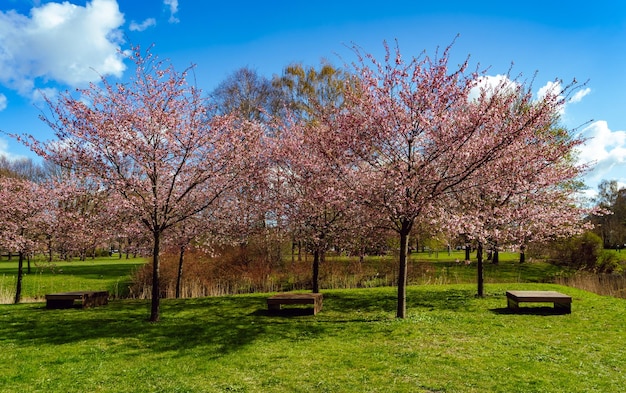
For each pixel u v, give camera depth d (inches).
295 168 547.2
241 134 455.5
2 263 1391.5
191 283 705.6
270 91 1005.2
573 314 426.3
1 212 561.6
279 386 241.0
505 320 399.9
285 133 591.2
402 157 416.8
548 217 484.4
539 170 475.5
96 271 995.3
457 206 503.2
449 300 516.1
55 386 243.4
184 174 467.8
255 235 581.3
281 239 592.7
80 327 394.0
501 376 249.0
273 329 376.2
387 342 326.3
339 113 454.0
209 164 439.2
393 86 417.1
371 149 413.1
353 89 460.1
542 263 1077.8
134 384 245.9
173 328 384.8
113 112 419.2
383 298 541.3
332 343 326.6
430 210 394.6
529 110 456.1
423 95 397.4
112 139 397.4
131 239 551.5
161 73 445.7
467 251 1016.9
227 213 544.7
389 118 402.3
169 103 441.4
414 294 569.3
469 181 457.7
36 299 629.6
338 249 553.6
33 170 1592.0
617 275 852.6
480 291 541.6
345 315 440.1
